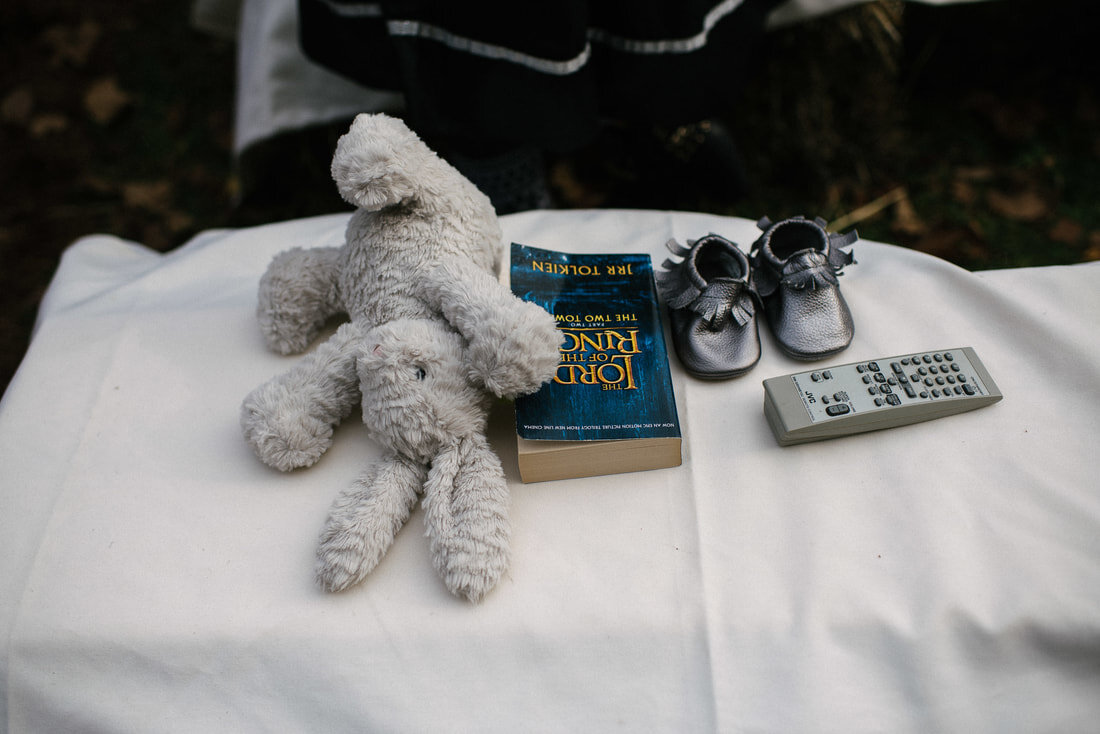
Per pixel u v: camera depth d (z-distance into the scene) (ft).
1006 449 2.58
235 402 2.96
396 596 2.39
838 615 2.27
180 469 2.75
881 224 5.40
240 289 3.39
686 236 3.40
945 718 2.20
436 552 2.35
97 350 3.13
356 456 2.74
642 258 3.08
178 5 7.02
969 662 2.25
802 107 5.22
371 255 2.72
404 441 2.44
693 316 2.88
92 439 2.84
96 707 2.33
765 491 2.56
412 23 3.59
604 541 2.47
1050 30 5.79
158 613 2.39
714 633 2.28
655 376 2.66
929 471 2.55
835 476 2.58
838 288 2.93
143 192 6.06
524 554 2.45
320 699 2.30
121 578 2.47
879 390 2.62
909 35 5.88
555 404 2.54
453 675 2.29
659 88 4.00
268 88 4.74
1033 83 5.94
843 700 2.20
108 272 3.74
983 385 2.65
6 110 6.49
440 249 2.67
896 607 2.27
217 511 2.63
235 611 2.38
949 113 5.92
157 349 3.13
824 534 2.44
